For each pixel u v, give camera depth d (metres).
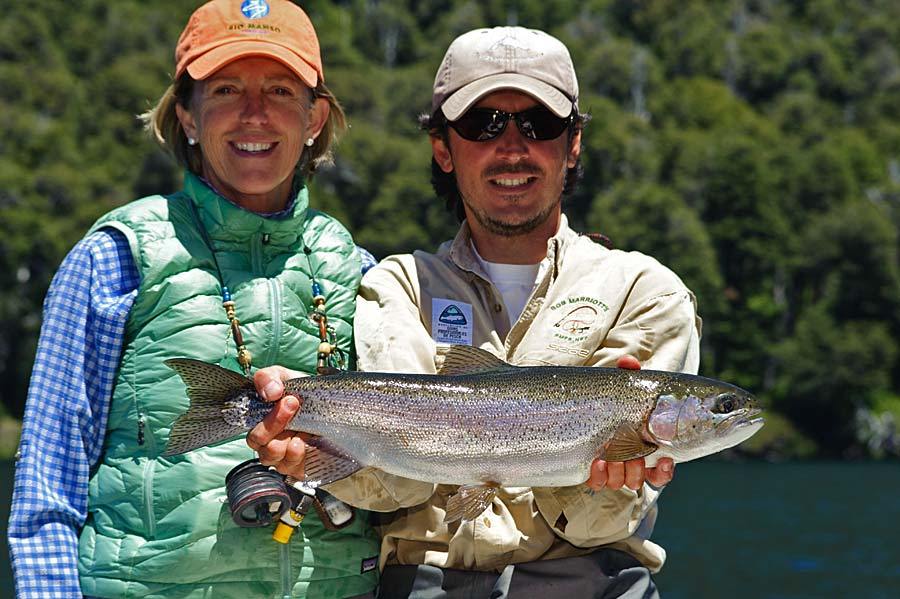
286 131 4.54
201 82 4.56
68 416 4.19
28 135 120.81
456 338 4.50
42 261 105.56
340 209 116.00
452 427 4.09
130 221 4.35
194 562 4.11
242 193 4.60
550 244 4.54
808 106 161.00
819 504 55.31
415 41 170.50
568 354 4.36
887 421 108.31
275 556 4.20
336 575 4.31
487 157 4.50
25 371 100.44
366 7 173.62
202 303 4.32
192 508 4.13
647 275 4.47
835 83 176.25
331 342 4.52
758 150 128.12
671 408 4.06
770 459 105.25
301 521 4.23
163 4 164.25
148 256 4.29
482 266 4.65
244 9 4.58
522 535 4.26
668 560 32.72
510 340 4.49
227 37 4.53
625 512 4.17
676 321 4.38
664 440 4.07
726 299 118.75
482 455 4.09
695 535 40.25
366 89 137.25
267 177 4.53
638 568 4.33
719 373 115.88
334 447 4.11
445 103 4.59
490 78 4.50
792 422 110.94
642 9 179.38
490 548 4.23
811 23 197.50
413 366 4.35
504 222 4.54
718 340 116.00
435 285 4.59
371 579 4.43
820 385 110.62
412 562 4.36
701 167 127.25
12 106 128.50
